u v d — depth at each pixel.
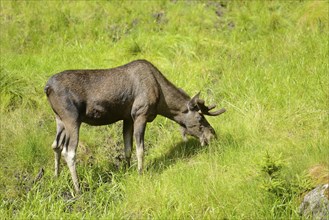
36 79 38.09
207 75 38.97
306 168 26.91
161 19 45.09
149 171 30.34
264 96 35.62
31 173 31.56
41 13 45.31
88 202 29.00
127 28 44.47
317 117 32.72
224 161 29.70
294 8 45.50
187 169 29.39
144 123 30.62
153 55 40.94
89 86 29.69
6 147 32.84
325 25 42.22
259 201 26.11
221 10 46.38
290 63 38.25
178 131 34.50
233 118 34.38
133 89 30.44
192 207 26.62
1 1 46.28
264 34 43.31
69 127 29.25
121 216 26.98
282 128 32.47
